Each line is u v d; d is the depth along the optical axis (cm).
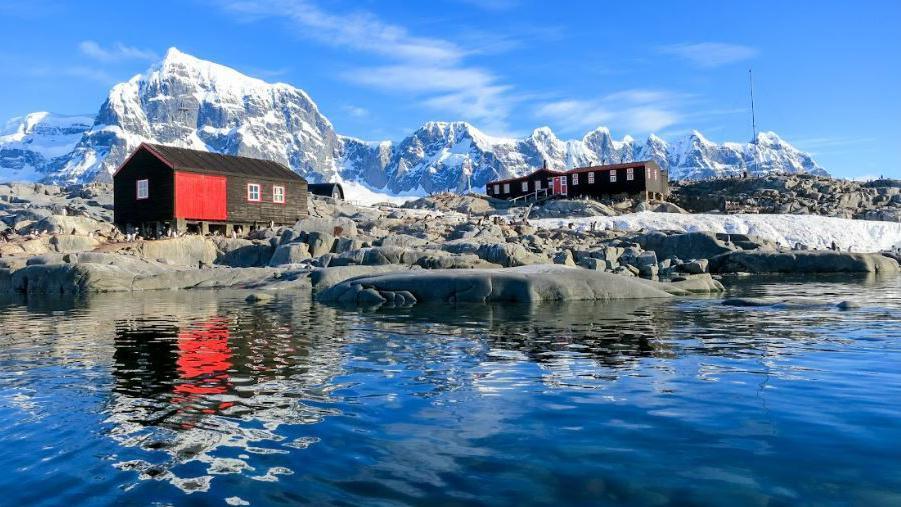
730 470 427
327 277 2448
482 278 1772
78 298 2227
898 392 630
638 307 1542
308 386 707
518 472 433
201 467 456
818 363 788
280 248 3309
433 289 1789
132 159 4103
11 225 4606
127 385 729
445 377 745
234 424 560
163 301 2009
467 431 527
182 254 3459
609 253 3606
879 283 2639
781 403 595
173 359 898
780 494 386
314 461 463
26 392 698
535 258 3203
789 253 3734
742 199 7369
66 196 6184
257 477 434
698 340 996
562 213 6375
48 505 397
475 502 385
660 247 4272
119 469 455
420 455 471
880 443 475
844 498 379
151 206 4016
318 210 5775
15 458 482
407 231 4425
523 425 541
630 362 820
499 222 4884
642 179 7062
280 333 1155
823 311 1428
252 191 4322
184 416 590
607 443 488
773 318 1290
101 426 562
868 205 7175
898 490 389
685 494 389
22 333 1234
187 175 3969
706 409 579
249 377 762
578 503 380
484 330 1154
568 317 1341
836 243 5359
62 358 923
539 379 725
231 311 1608
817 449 464
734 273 3647
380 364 834
